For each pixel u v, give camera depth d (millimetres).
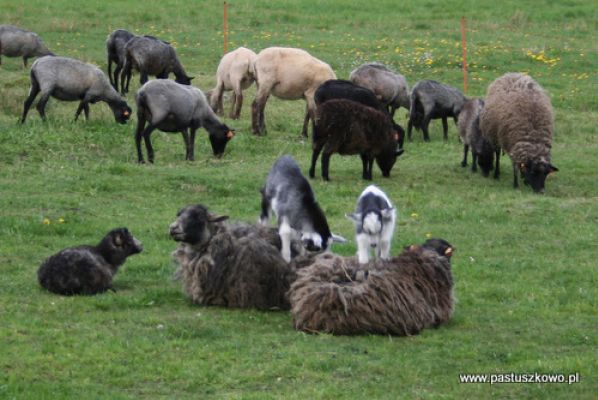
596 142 23234
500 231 15445
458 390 8844
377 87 24078
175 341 9875
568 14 37906
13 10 35219
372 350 9781
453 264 13469
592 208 17125
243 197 17109
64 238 14141
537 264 13602
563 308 11570
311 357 9500
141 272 12695
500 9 38750
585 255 14219
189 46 32156
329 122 18219
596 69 30688
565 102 26781
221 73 24562
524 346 10125
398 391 8781
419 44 32906
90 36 32812
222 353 9586
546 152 18703
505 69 30516
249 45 32438
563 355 9875
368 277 10477
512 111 18953
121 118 21609
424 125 23500
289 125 23969
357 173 19609
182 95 19328
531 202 17406
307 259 11562
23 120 20844
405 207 16859
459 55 31562
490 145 19641
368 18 36875
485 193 18219
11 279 12039
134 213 15688
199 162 19719
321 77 22891
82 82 21078
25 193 16312
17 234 14016
